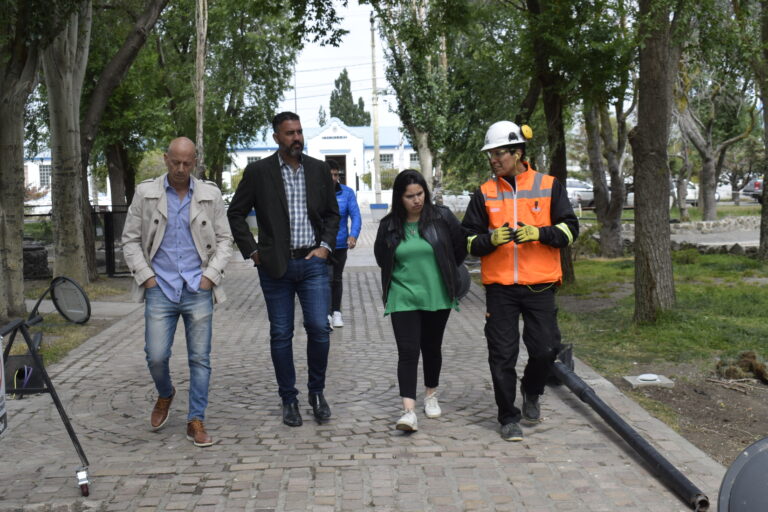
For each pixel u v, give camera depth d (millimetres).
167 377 5152
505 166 4891
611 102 11344
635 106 18109
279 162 5309
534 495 4059
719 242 18609
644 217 8734
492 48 12156
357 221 9328
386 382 6617
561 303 11141
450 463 4555
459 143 13547
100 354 7961
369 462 4594
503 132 4879
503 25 12008
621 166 18594
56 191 13281
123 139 24234
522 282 4875
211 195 5023
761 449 2889
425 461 4598
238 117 28281
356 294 12562
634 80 14570
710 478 4270
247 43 26469
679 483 3988
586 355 7445
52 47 12750
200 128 20859
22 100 10641
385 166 63906
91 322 10055
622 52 10297
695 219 28953
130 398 6168
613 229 18828
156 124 23781
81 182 13992
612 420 4848
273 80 28125
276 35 26750
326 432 5211
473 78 12617
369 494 4109
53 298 9727
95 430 5316
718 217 28688
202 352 5031
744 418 5539
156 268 4988
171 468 4523
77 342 8594
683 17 8680
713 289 11602
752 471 2846
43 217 22078
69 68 13078
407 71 22797
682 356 7273
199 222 4973
